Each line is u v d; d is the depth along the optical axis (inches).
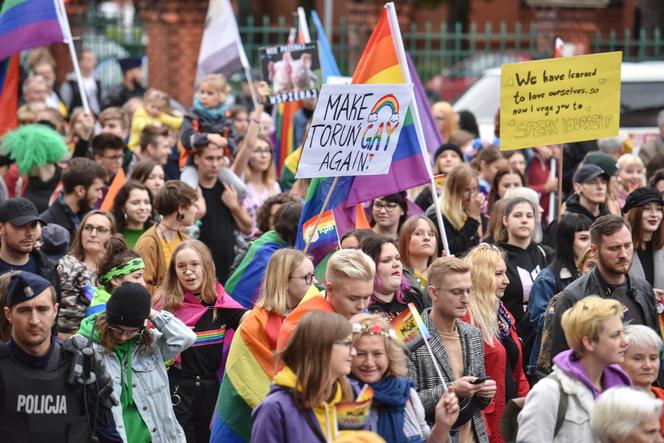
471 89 1526.8
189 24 1908.2
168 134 969.5
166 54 1911.9
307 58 978.7
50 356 466.0
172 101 1533.0
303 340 428.5
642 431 429.1
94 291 625.9
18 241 622.2
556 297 603.2
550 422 471.5
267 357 555.5
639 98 1445.6
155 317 554.3
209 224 839.7
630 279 601.0
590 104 774.5
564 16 1811.0
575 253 683.4
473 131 1242.6
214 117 970.7
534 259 740.7
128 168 968.9
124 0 2341.3
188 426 622.2
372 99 608.4
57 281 634.8
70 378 462.6
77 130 984.3
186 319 623.5
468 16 2326.5
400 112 617.3
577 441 469.1
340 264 500.4
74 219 757.3
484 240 770.2
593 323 475.5
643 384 516.4
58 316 636.7
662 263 687.7
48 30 967.0
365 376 460.8
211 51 1131.9
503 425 512.4
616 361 478.0
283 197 777.6
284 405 430.6
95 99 1462.8
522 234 738.2
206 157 837.8
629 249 591.2
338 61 1830.7
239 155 924.0
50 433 459.5
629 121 1445.6
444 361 534.9
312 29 1907.0
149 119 1133.1
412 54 1774.1
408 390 473.4
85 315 639.1
